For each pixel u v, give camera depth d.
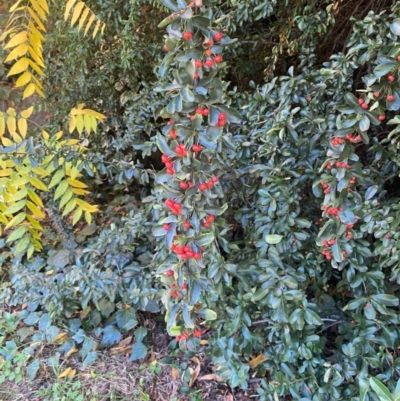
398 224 1.54
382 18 1.53
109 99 3.04
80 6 1.83
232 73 2.73
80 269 2.33
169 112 1.20
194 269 1.37
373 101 1.32
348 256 1.66
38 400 2.01
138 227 2.34
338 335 2.03
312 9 2.05
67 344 2.29
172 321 1.41
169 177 1.32
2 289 2.49
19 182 2.03
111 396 2.00
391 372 1.60
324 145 1.76
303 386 1.75
